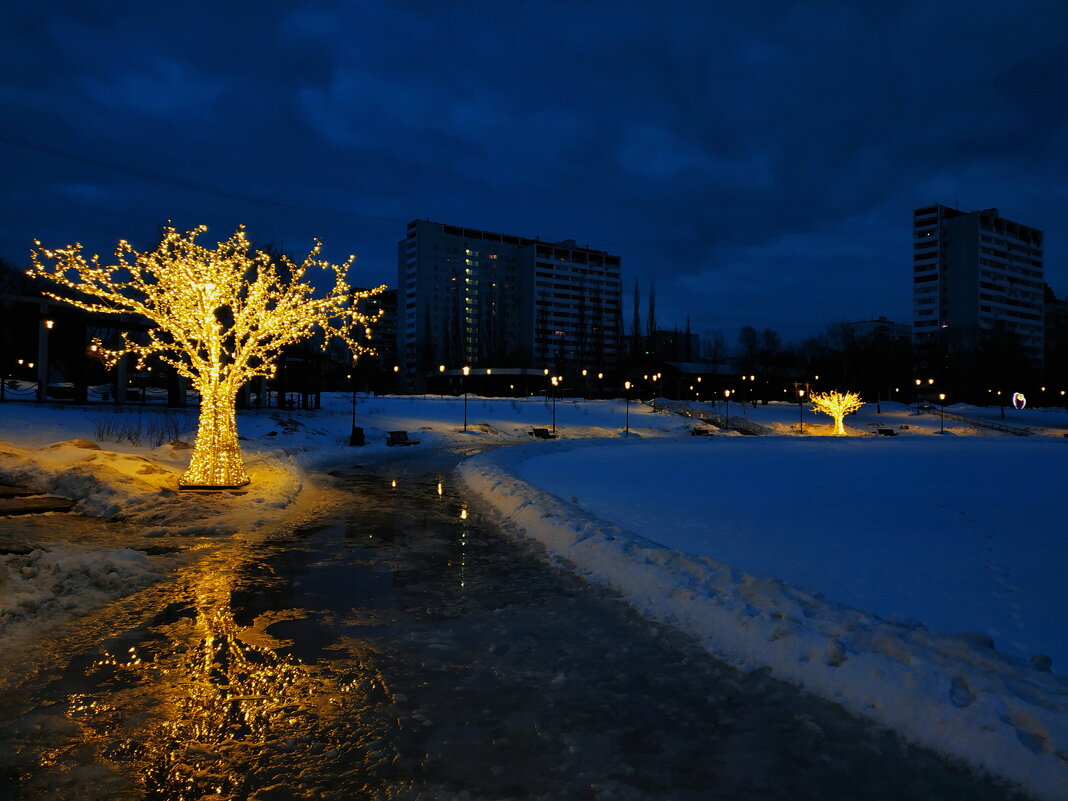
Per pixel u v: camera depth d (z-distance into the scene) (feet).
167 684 15.44
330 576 25.50
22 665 16.39
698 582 22.18
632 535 29.71
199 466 44.34
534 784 11.43
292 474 55.83
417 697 14.88
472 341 470.80
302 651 17.65
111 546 29.68
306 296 52.65
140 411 95.14
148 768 11.86
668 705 14.57
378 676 16.05
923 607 22.12
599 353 421.18
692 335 533.96
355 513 40.55
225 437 45.24
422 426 132.87
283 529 35.04
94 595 21.93
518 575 25.86
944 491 56.24
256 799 10.94
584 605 21.98
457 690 15.29
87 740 12.82
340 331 52.80
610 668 16.65
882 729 13.34
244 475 46.70
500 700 14.76
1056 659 17.39
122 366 102.12
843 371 326.65
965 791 11.18
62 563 23.41
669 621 20.18
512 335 486.79
